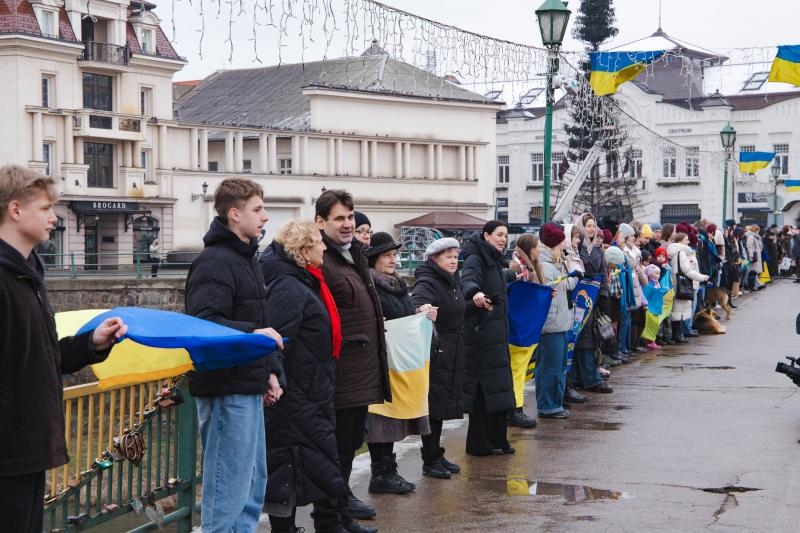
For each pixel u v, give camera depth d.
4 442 4.31
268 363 6.09
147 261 44.19
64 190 50.88
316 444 6.59
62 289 35.03
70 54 51.38
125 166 54.00
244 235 6.04
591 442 10.22
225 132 59.56
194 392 6.03
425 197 69.31
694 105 69.75
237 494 5.96
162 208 55.72
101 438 6.25
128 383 6.01
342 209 7.22
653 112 70.75
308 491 6.57
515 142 76.69
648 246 18.53
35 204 4.43
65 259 51.09
